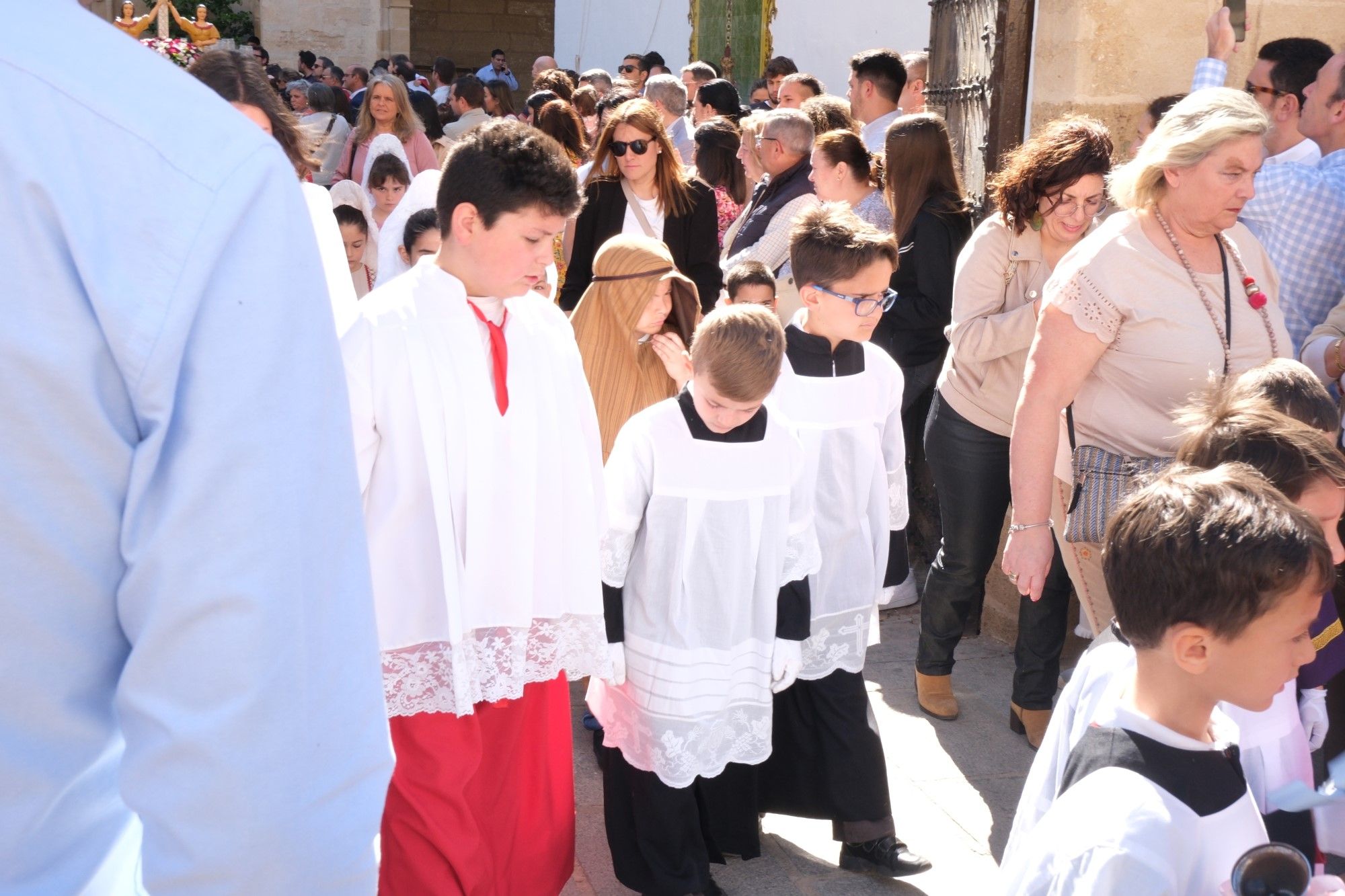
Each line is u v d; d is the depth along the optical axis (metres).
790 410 3.01
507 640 2.43
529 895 2.63
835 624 3.07
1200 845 1.45
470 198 2.30
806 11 10.55
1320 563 1.47
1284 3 4.39
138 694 0.96
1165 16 4.26
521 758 2.58
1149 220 2.82
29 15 0.97
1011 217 3.64
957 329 3.72
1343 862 2.04
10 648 0.95
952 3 5.22
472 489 2.35
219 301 0.96
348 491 1.06
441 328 2.34
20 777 0.98
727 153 6.47
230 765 0.95
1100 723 1.56
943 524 3.97
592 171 5.35
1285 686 2.00
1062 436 3.06
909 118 4.57
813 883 3.10
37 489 0.93
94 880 1.07
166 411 0.95
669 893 2.83
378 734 1.08
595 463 2.60
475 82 10.03
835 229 3.00
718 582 2.74
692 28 12.98
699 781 3.03
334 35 20.00
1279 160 3.58
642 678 2.77
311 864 1.00
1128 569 1.54
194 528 0.95
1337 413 2.31
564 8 16.92
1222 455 2.00
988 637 4.73
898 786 3.59
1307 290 3.44
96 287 0.92
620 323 3.59
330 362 1.04
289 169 1.03
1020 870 1.51
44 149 0.92
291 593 0.98
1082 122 3.56
